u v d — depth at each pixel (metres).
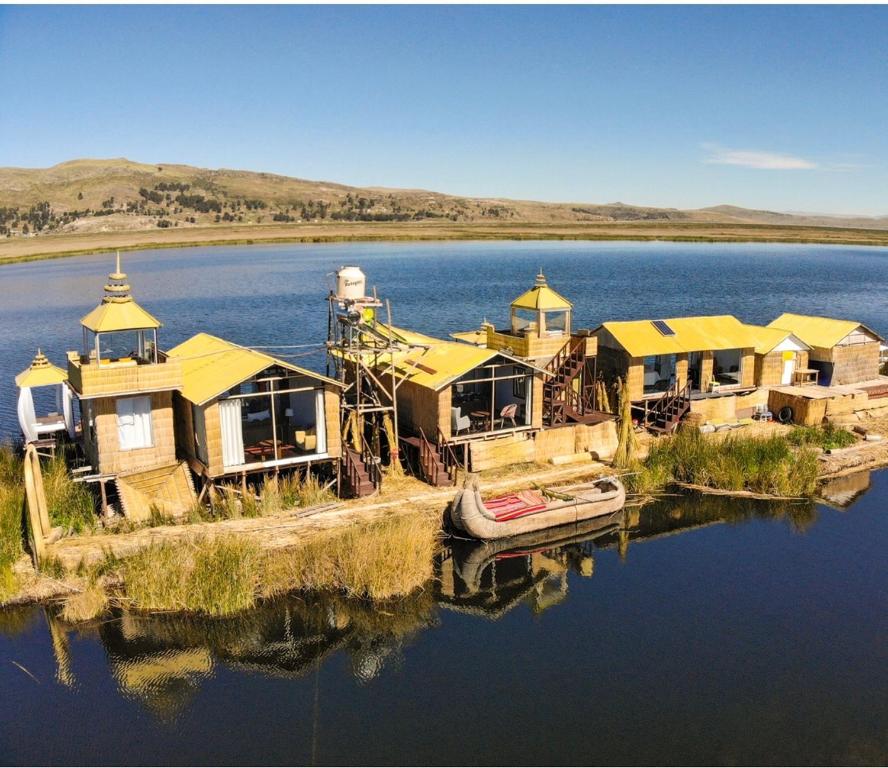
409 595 25.94
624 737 19.42
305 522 29.44
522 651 23.30
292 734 19.59
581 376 40.59
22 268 178.62
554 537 31.03
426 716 20.34
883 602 25.88
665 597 26.44
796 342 45.03
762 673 22.00
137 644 23.36
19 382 34.56
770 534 31.19
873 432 41.59
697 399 41.38
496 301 104.25
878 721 19.95
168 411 30.25
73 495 29.62
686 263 185.38
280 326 85.50
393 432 34.50
